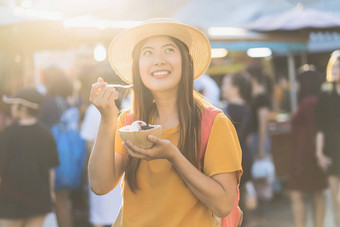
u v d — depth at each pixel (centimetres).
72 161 542
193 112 200
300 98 550
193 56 216
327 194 759
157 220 196
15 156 430
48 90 563
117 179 210
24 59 616
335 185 525
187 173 185
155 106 214
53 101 552
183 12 973
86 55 837
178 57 202
